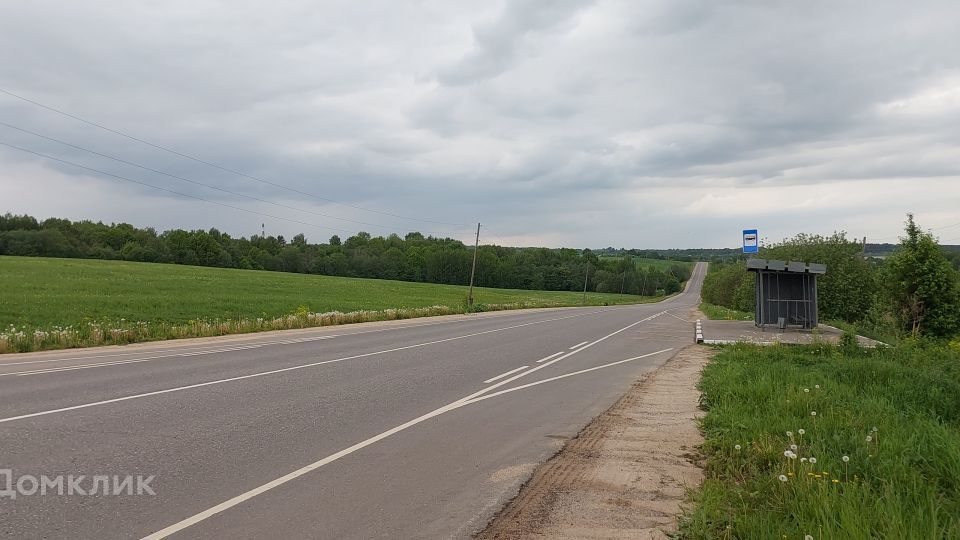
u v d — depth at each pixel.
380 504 5.17
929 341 19.08
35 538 4.31
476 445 7.25
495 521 4.85
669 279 153.25
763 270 27.17
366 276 110.44
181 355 16.16
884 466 5.48
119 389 10.33
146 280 60.19
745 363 14.34
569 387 12.06
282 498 5.25
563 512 5.07
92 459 6.20
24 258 84.12
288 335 23.58
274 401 9.53
